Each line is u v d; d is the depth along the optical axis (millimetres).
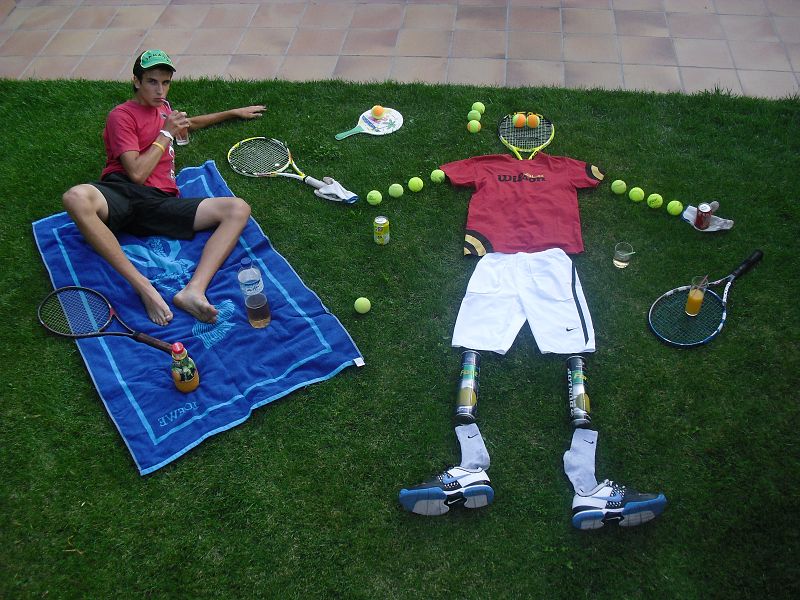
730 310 4531
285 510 3766
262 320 4543
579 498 3646
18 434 4086
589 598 3412
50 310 4578
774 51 6578
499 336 4434
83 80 6707
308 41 7066
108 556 3611
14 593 3486
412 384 4285
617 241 5039
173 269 4930
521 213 5137
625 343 4414
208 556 3607
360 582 3506
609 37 6871
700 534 3582
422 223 5250
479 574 3512
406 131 6000
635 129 5859
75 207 4562
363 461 3945
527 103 6172
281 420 4137
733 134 5750
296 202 5434
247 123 6152
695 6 7152
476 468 3852
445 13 7289
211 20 7414
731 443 3914
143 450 3996
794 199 5195
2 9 7684
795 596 3352
